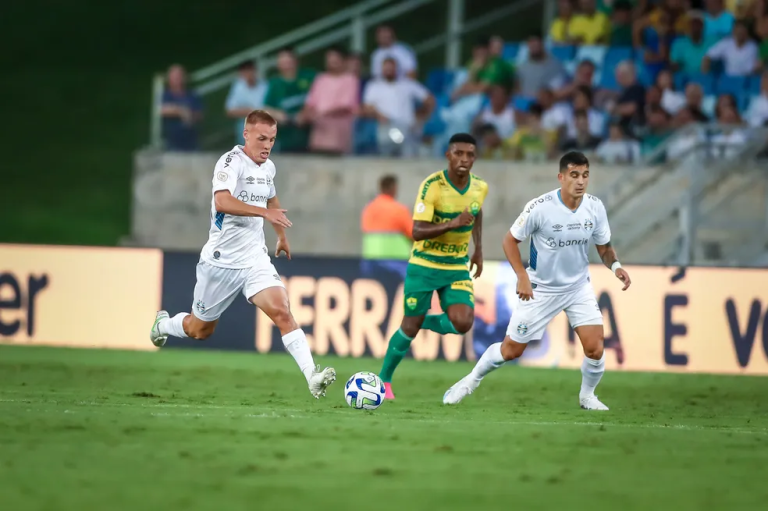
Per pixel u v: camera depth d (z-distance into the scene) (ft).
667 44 205.87
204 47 332.80
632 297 155.74
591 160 193.57
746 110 199.82
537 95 206.18
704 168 184.96
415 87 206.08
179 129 211.61
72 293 168.04
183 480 63.72
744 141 185.06
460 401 109.81
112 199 283.59
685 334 154.92
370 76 212.43
